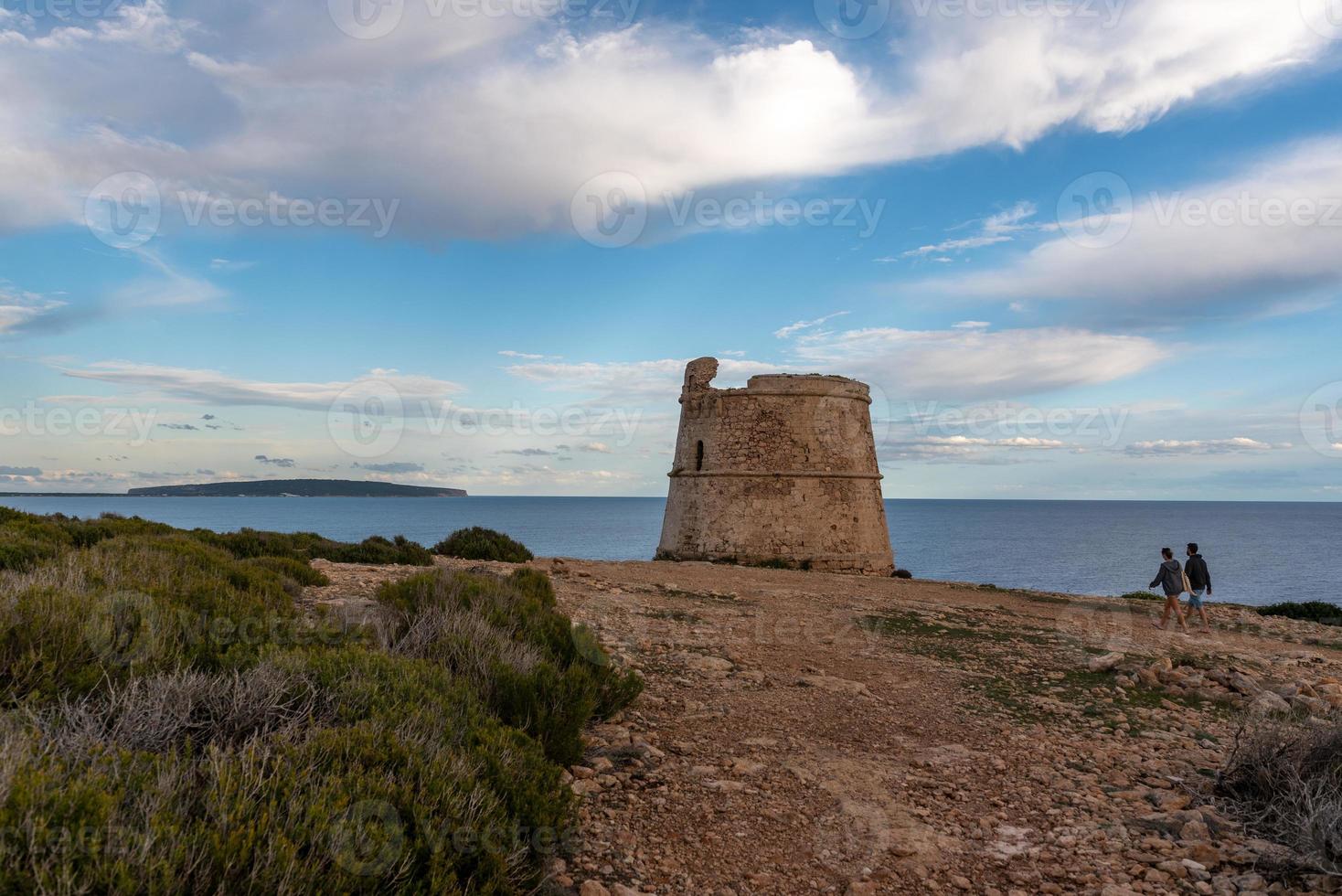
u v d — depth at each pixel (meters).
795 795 6.10
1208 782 6.55
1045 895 4.64
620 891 4.44
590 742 7.06
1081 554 105.00
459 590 9.59
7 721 3.76
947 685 10.13
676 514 33.91
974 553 106.25
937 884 4.77
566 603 14.21
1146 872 4.88
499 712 6.48
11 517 15.84
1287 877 4.71
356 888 3.48
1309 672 12.54
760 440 31.41
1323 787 5.24
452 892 3.73
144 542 11.64
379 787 4.04
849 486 31.75
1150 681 10.53
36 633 4.96
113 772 3.53
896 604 17.56
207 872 3.11
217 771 3.62
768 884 4.71
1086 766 7.02
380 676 5.79
